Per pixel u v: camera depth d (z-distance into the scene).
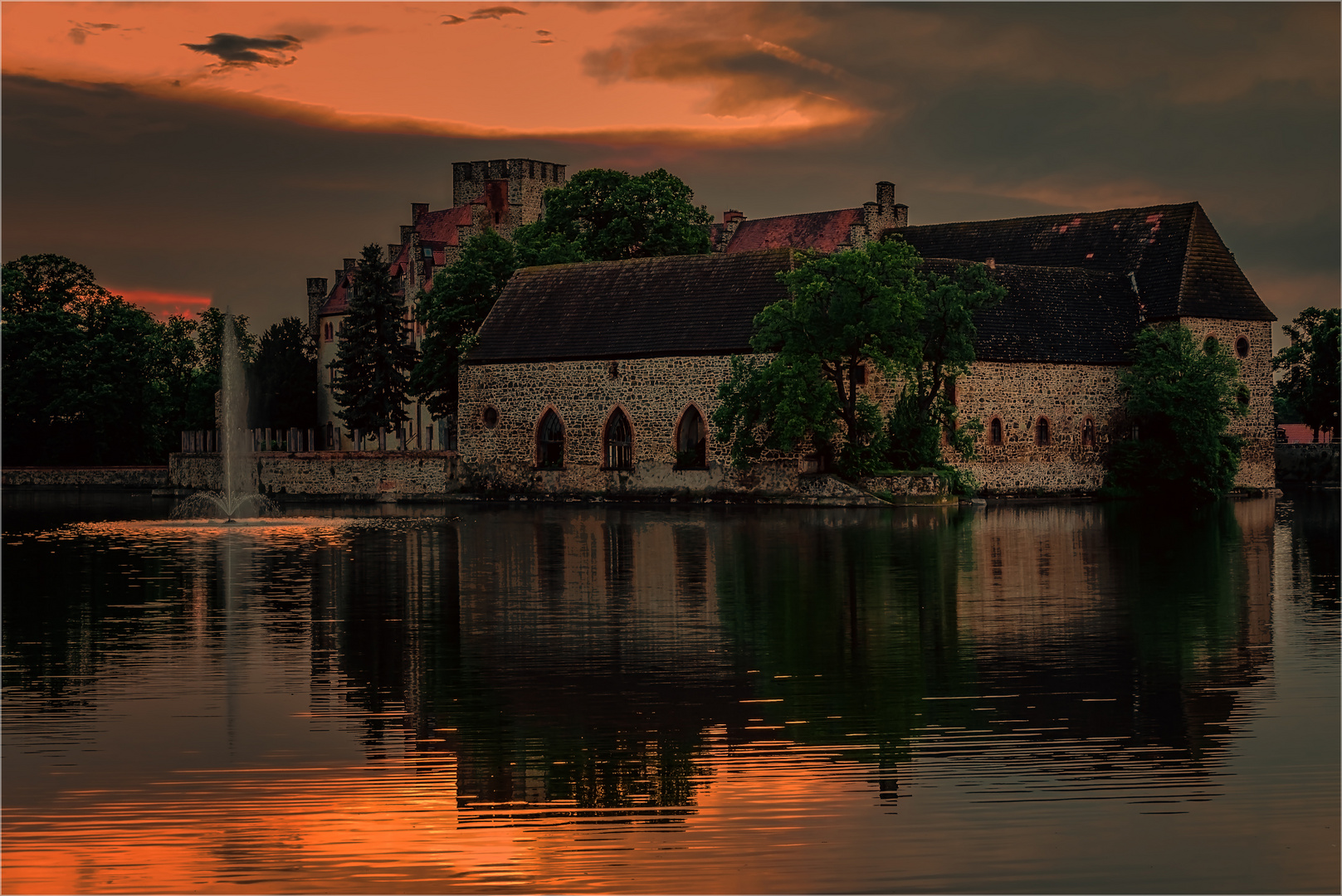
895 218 102.56
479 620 30.03
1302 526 55.50
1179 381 77.25
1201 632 27.98
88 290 115.56
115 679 24.06
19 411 111.00
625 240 92.44
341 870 15.37
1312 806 17.17
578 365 78.50
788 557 42.38
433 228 128.88
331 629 29.05
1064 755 19.16
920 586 35.06
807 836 16.20
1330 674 24.03
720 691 22.91
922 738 19.97
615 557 42.84
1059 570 38.62
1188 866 15.42
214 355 141.38
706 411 73.88
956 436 72.31
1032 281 81.50
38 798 17.62
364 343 98.94
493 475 81.94
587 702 22.19
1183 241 83.94
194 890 14.93
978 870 15.30
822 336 68.06
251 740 20.06
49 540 52.69
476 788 17.91
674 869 15.30
